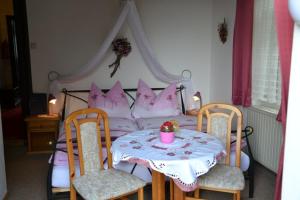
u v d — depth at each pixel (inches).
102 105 172.9
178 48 197.8
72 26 183.2
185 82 196.7
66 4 180.7
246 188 130.9
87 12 183.2
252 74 157.8
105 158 119.7
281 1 87.1
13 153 178.7
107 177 99.4
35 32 180.7
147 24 191.5
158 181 98.0
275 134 135.5
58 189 115.2
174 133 101.9
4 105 300.8
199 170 83.3
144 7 189.2
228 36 175.9
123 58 190.4
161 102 181.0
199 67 202.4
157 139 101.4
